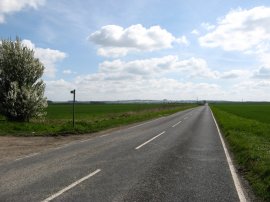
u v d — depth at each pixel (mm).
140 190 7730
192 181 8703
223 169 10391
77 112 64500
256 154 12305
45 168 10172
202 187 8117
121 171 9812
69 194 7320
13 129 22438
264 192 7590
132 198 7082
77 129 22906
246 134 21000
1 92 26938
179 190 7789
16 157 12344
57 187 7898
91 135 20938
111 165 10727
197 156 12852
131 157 12352
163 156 12664
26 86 27453
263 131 22766
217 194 7527
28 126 23469
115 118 37906
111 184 8250
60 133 21312
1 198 7000
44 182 8383
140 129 25516
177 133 22203
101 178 8875
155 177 9094
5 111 26734
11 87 26578
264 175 9031
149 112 57188
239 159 12242
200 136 20562
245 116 51062
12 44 27703
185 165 10922
